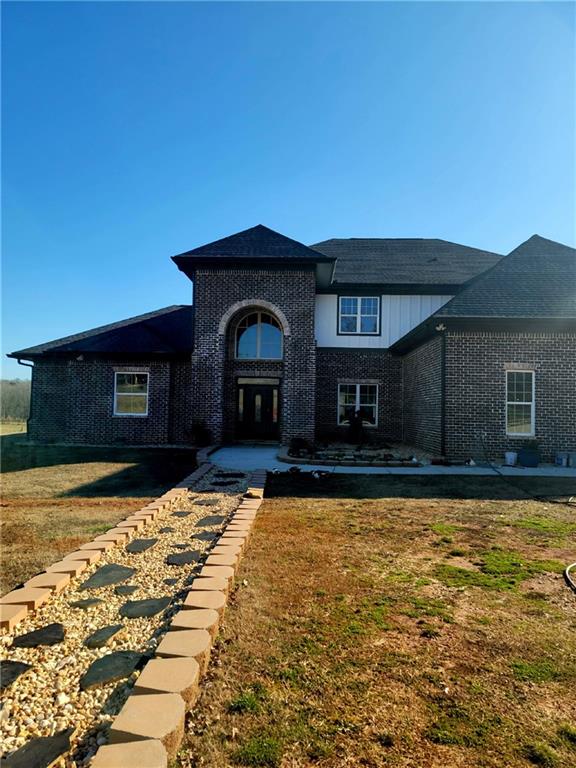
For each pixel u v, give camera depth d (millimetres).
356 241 22719
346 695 2727
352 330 18578
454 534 6062
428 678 2898
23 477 10102
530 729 2463
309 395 15812
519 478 10344
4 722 2545
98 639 3363
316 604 3910
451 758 2258
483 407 12812
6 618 3529
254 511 6891
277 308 16047
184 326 19578
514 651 3221
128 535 5738
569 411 12680
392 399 18297
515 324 12578
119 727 2264
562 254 14523
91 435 16750
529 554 5301
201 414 15969
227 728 2449
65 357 17031
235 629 3471
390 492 8812
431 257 20672
